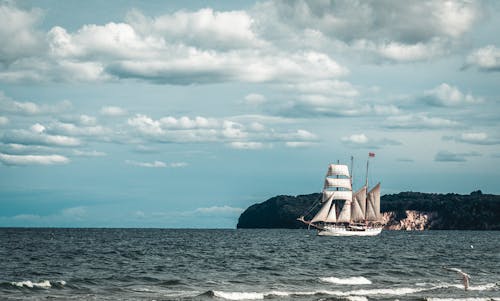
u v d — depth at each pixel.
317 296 52.34
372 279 67.44
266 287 59.62
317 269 79.56
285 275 71.38
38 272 71.25
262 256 105.62
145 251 118.38
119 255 103.69
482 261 98.19
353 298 51.00
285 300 50.22
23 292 53.03
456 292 56.22
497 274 75.06
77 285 58.19
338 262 92.75
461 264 90.88
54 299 49.12
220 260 95.00
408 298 51.75
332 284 62.53
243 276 69.56
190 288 58.25
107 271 73.75
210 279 66.06
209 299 50.25
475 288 58.94
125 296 51.81
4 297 49.91
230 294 52.03
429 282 65.50
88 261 88.94
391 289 57.47
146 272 73.12
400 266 85.88
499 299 51.28
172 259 96.06
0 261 87.00
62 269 75.56
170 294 53.62
